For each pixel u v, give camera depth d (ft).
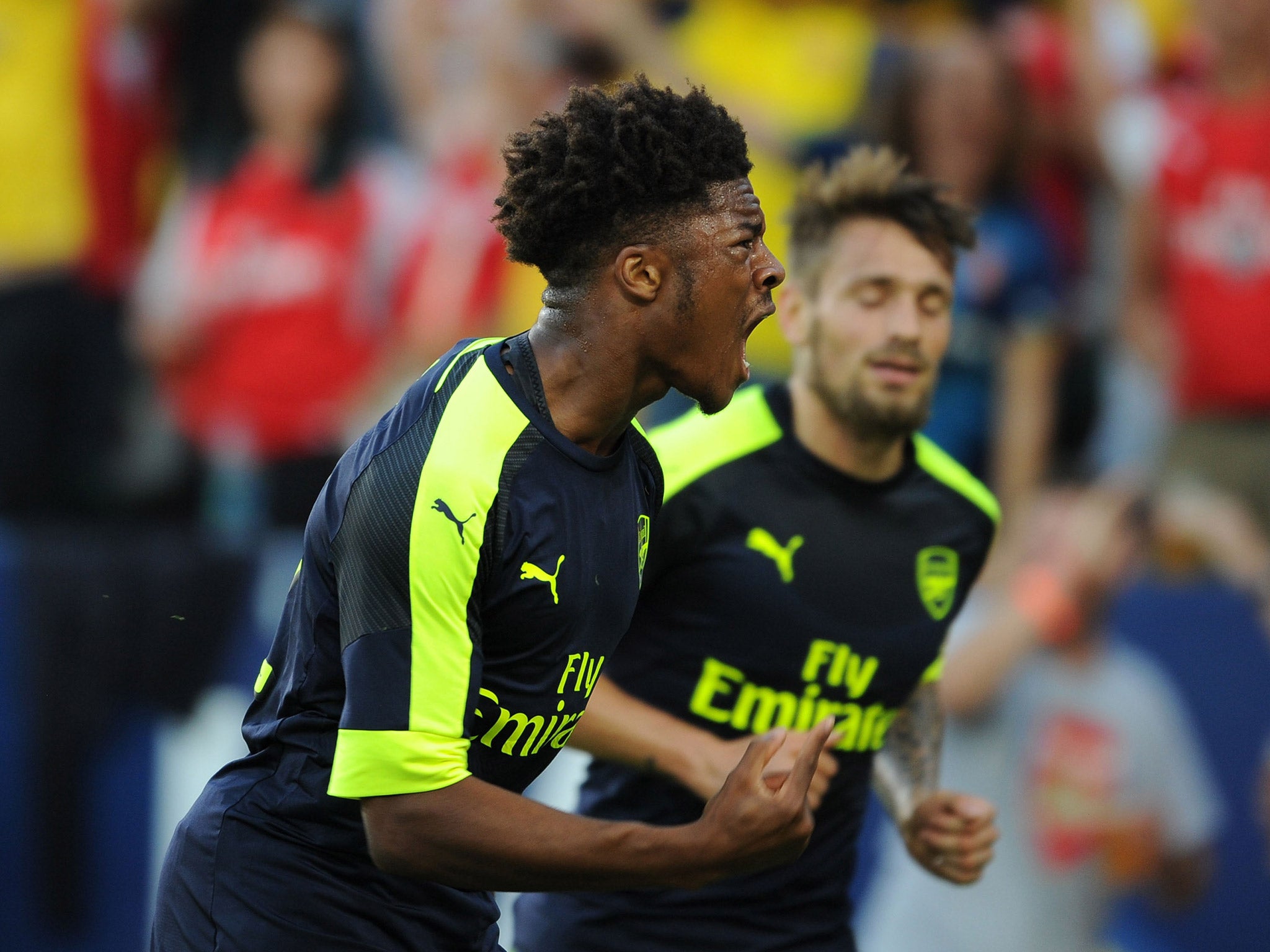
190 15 56.24
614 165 18.35
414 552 18.17
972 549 27.73
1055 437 56.29
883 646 26.66
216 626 45.65
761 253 19.15
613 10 57.88
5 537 48.37
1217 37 57.06
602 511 19.62
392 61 57.11
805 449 26.35
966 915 42.78
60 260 55.21
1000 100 55.93
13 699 44.45
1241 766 45.42
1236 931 45.09
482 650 19.24
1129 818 44.16
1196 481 55.47
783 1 58.80
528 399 19.11
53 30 55.16
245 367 55.01
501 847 18.28
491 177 56.49
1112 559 45.27
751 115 58.13
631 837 18.56
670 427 27.30
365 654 18.38
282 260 55.11
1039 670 43.65
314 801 19.94
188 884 20.67
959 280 54.85
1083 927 43.37
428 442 18.58
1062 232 57.21
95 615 45.11
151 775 44.91
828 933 27.78
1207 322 55.42
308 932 20.15
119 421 55.52
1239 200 55.26
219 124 56.44
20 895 44.14
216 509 55.42
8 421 54.65
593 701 25.62
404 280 55.93
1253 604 45.83
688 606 26.22
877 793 28.99
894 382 25.79
